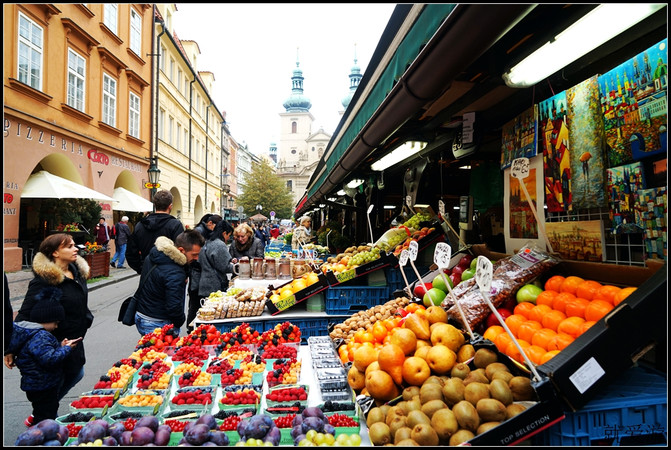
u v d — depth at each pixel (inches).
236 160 2706.7
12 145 447.5
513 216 131.0
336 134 250.5
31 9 470.9
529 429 63.3
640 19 74.3
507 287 106.2
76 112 569.3
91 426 77.5
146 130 845.8
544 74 101.6
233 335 146.9
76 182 588.7
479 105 156.1
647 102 82.7
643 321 67.6
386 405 83.1
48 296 123.0
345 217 565.6
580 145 100.9
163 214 216.4
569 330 82.1
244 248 312.8
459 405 69.8
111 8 674.2
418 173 248.1
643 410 67.1
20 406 165.9
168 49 1005.2
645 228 84.7
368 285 194.9
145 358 131.1
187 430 76.5
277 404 97.3
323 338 146.1
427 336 94.3
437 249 108.5
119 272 582.2
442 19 75.0
